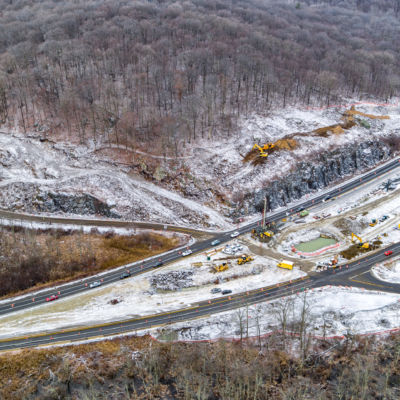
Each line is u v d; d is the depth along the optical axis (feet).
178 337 291.79
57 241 407.03
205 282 347.77
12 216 442.50
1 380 266.77
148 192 466.70
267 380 261.24
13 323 312.71
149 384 261.44
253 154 486.38
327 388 254.47
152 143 507.30
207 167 477.77
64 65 620.49
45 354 281.13
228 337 290.56
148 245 399.65
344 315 305.12
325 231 409.69
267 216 441.68
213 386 258.16
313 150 494.18
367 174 503.61
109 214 442.50
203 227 428.15
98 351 283.38
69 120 533.96
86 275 367.66
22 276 358.84
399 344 271.28
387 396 245.45
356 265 357.20
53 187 460.96
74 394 256.32
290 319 300.20
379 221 418.51
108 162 491.31
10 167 490.08
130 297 336.08
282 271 354.74
